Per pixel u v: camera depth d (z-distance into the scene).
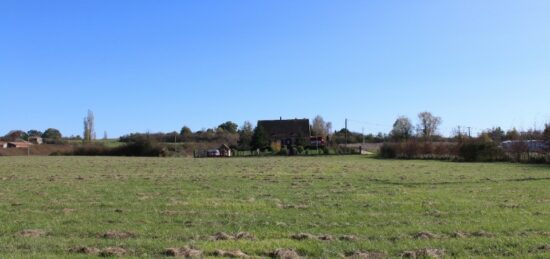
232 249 10.25
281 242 10.94
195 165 49.44
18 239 11.38
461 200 19.02
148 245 10.61
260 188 24.38
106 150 95.94
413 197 20.08
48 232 12.45
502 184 26.14
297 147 90.50
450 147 63.28
